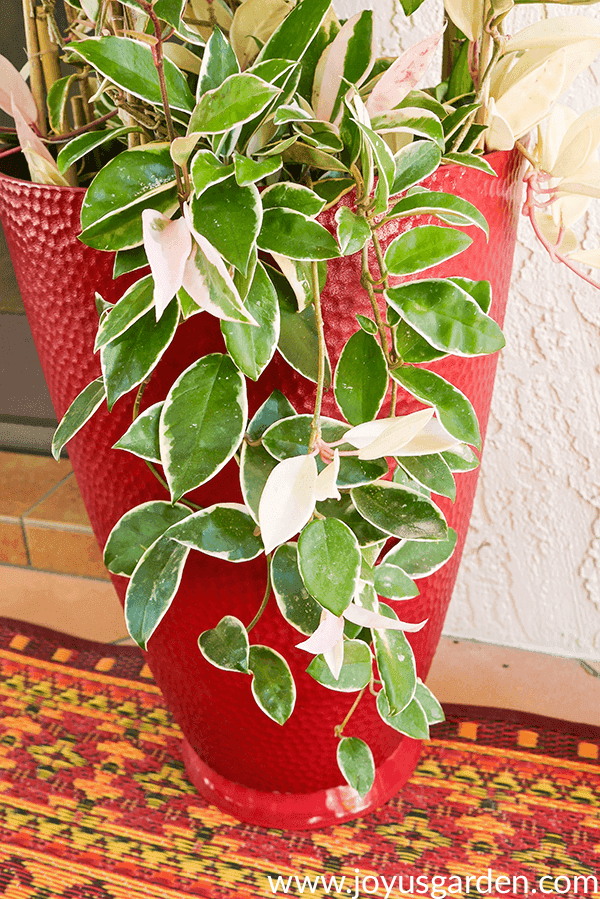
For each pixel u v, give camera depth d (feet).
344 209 1.43
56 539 3.86
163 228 1.30
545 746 2.87
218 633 1.97
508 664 3.30
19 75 1.83
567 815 2.61
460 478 2.15
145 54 1.42
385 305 1.73
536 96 1.72
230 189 1.35
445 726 2.97
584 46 1.78
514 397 2.99
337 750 2.23
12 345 4.11
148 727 3.02
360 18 1.56
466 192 1.74
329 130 1.53
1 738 2.98
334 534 1.47
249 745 2.43
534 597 3.29
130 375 1.48
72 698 3.16
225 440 1.52
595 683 3.18
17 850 2.56
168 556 1.84
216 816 2.67
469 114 1.69
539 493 3.11
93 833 2.61
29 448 4.37
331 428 1.69
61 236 1.73
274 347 1.42
